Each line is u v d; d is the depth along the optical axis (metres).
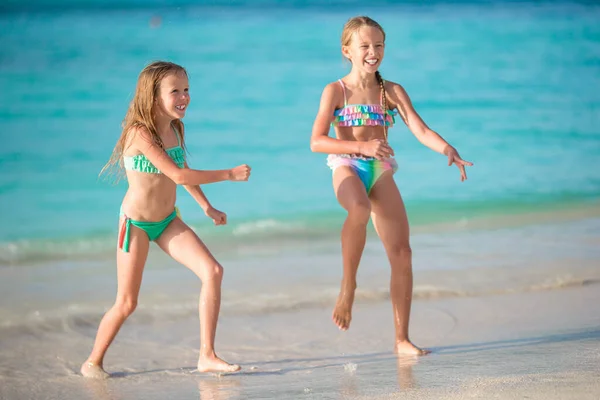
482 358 9.16
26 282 14.98
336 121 10.18
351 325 12.06
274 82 37.47
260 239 18.02
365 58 9.89
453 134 29.22
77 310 13.16
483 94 36.31
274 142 27.55
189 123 29.88
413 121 10.14
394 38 51.56
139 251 9.56
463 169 9.45
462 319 12.05
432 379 8.09
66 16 57.66
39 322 12.52
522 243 17.16
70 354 10.95
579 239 17.41
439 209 20.47
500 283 14.09
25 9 61.06
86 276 15.48
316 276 14.93
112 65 41.53
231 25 54.12
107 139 28.39
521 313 12.24
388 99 10.32
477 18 61.19
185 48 46.16
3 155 26.06
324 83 37.28
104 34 50.50
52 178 23.83
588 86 38.25
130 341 11.50
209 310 9.44
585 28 56.41
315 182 23.23
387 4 69.06
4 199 21.67
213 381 9.02
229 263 15.98
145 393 8.68
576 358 8.66
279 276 14.95
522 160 25.78
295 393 7.98
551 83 39.03
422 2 70.44
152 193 9.37
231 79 37.97
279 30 52.47
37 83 37.44
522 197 21.59
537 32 54.75
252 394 8.11
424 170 24.48
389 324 12.08
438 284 14.06
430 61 44.19
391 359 9.73
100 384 9.24
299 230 18.78
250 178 23.56
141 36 49.72
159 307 13.18
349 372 8.95
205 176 9.01
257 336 11.52
